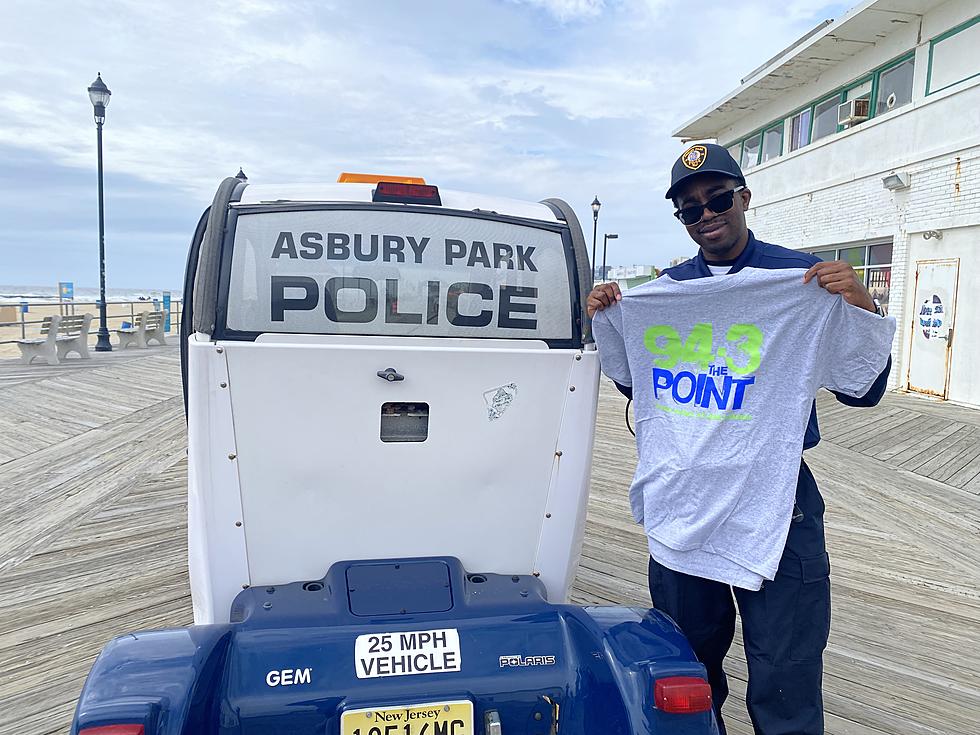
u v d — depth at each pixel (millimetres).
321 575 2348
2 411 8898
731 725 2951
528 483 2482
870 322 2051
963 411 9922
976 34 10094
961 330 10406
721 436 2223
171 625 3656
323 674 1982
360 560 2365
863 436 8617
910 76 11727
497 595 2348
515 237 2547
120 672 1773
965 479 6801
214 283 2232
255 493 2260
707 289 2201
